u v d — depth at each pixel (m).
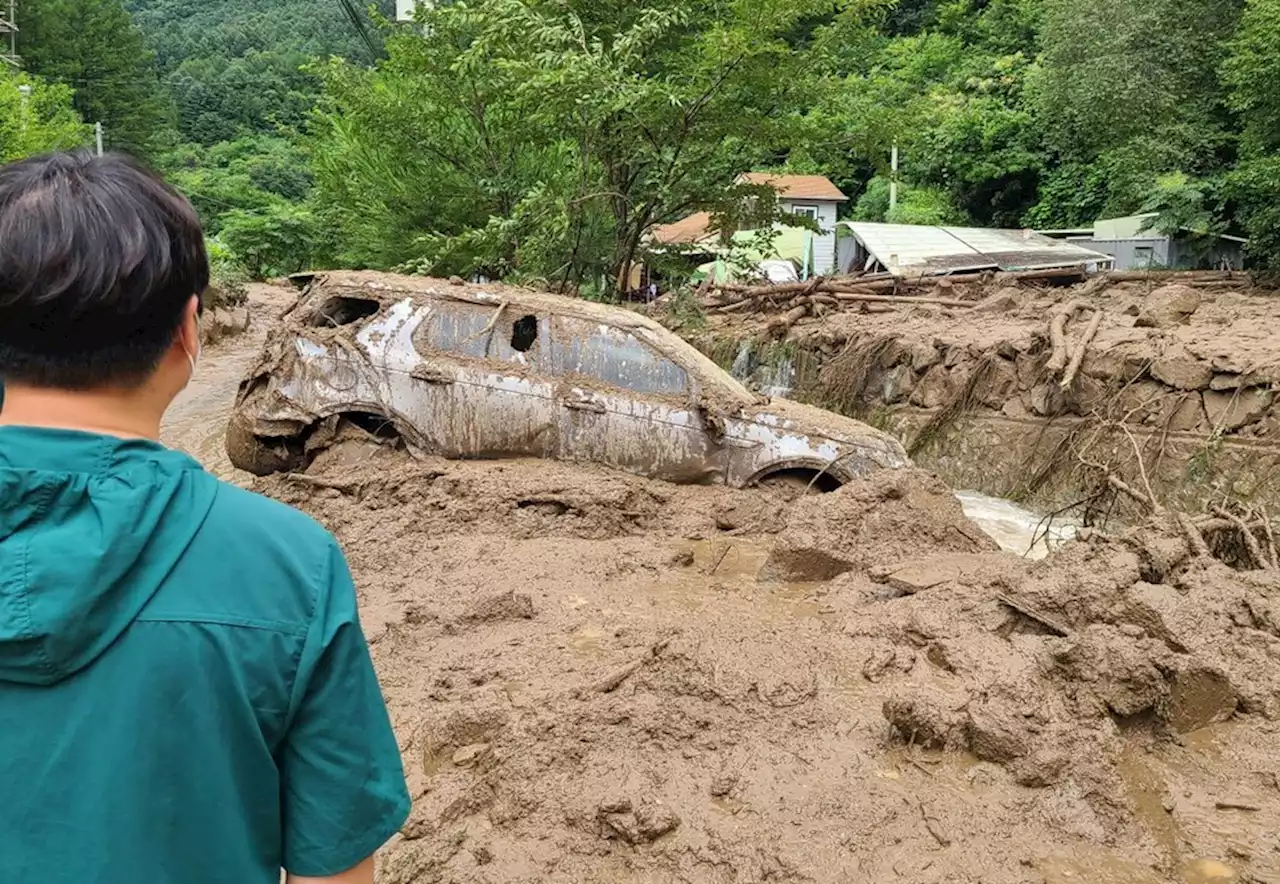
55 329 1.30
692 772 3.83
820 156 16.59
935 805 3.58
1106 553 5.26
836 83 15.52
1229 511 6.51
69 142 28.62
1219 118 25.77
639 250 17.11
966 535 6.40
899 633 4.90
